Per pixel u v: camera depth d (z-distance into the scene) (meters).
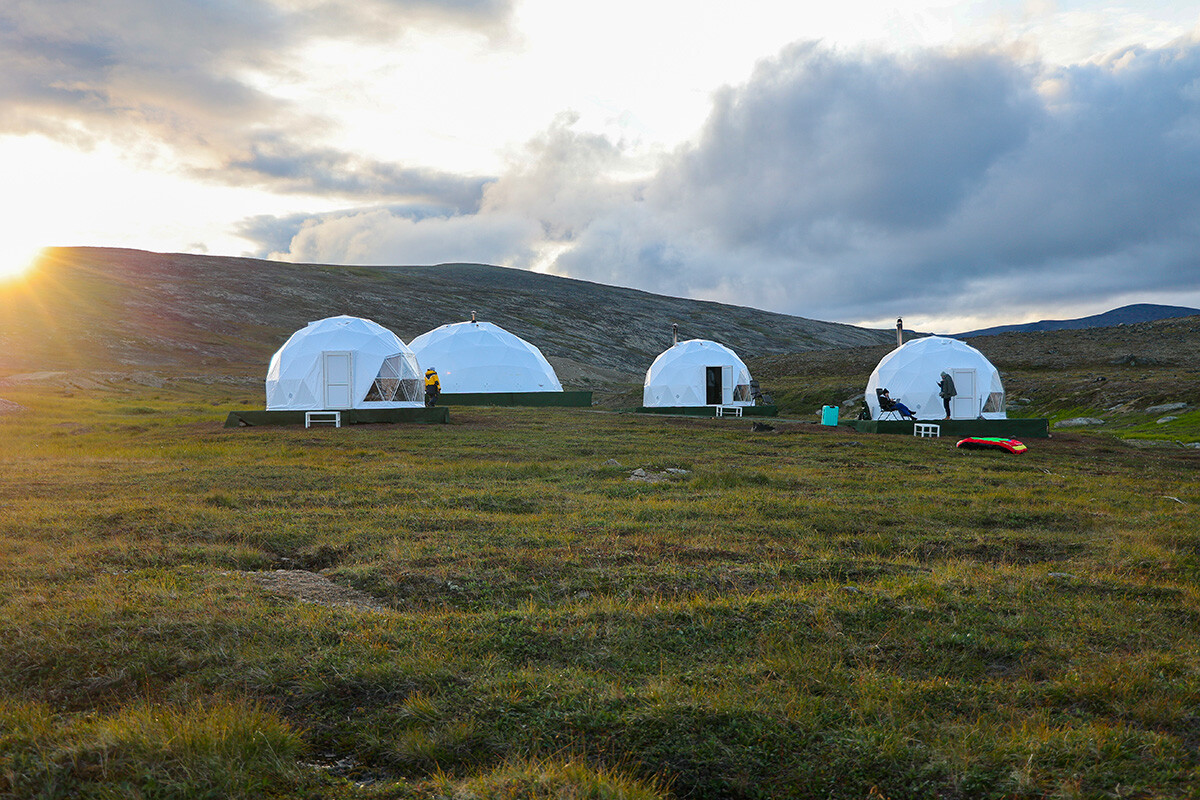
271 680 4.95
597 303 188.38
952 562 8.70
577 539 9.12
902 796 3.89
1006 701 4.92
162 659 5.22
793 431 26.42
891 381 32.47
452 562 7.97
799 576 7.79
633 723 4.43
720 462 17.70
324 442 21.02
